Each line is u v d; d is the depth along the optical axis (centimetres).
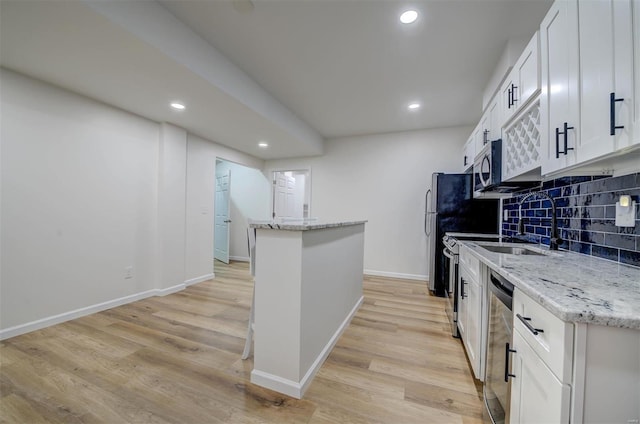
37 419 138
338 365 191
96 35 167
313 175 513
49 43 176
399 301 330
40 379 169
